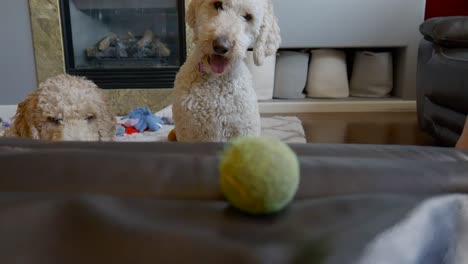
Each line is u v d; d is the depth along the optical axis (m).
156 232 0.27
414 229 0.29
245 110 1.23
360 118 2.66
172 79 2.77
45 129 1.02
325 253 0.25
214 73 1.17
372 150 0.42
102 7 2.87
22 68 2.70
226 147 0.37
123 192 0.33
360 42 2.84
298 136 2.16
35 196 0.31
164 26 2.95
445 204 0.32
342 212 0.29
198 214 0.30
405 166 0.37
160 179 0.34
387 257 0.26
